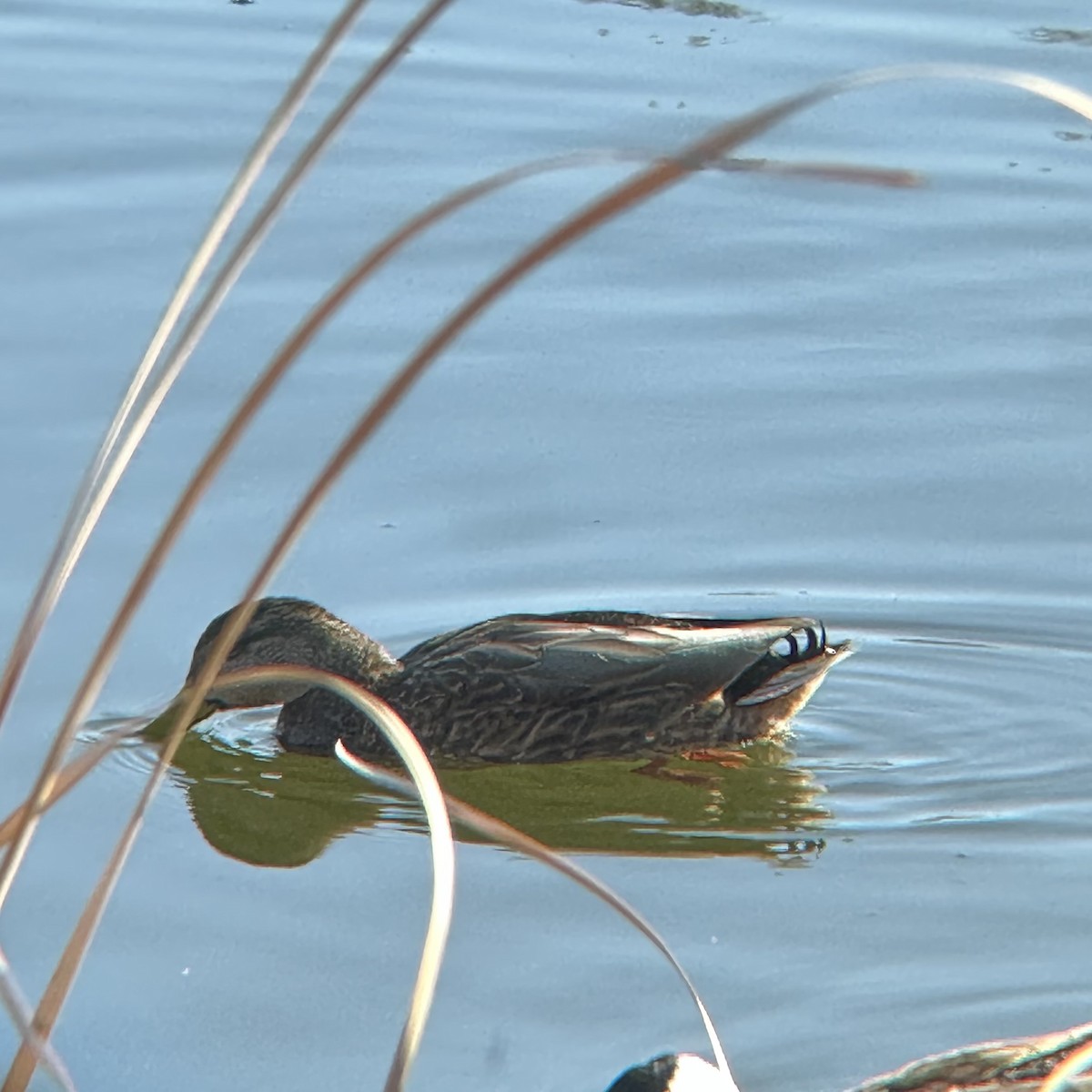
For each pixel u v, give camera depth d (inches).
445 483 593.0
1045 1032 362.3
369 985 388.2
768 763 506.9
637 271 707.4
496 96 826.2
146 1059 360.2
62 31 903.7
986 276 695.7
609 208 165.5
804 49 860.0
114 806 472.4
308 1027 371.6
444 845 209.5
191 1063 358.9
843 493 585.0
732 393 629.9
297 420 614.2
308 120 812.6
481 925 413.4
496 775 539.5
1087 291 683.4
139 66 863.1
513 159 773.3
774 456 601.0
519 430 614.5
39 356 638.5
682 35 884.6
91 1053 362.3
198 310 200.2
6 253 703.1
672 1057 319.9
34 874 436.5
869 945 398.9
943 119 810.8
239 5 938.1
